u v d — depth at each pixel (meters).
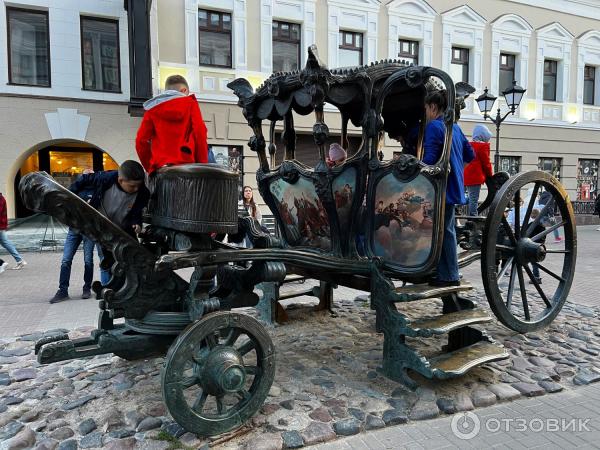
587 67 17.59
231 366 2.41
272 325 4.44
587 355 3.64
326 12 12.91
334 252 3.39
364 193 3.35
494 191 4.29
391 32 13.82
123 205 2.61
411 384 2.99
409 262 3.16
